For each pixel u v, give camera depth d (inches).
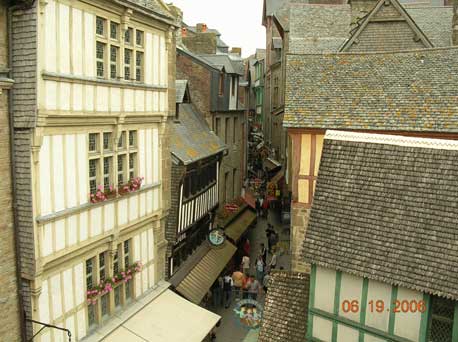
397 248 309.3
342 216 339.3
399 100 448.5
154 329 409.1
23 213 301.7
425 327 291.6
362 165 352.8
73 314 351.6
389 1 614.2
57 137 317.7
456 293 275.7
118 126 377.4
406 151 341.4
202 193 621.9
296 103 465.4
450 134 410.6
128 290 430.0
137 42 405.4
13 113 294.4
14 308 308.7
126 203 402.6
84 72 334.3
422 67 477.1
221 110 761.6
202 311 457.7
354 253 319.3
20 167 298.2
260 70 1641.2
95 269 376.2
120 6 363.6
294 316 365.1
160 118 446.0
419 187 324.5
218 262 615.2
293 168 454.3
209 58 820.6
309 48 704.4
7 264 300.4
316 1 1098.1
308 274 392.8
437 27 701.9
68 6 313.6
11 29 288.0
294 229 460.8
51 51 300.0
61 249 328.2
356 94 465.1
